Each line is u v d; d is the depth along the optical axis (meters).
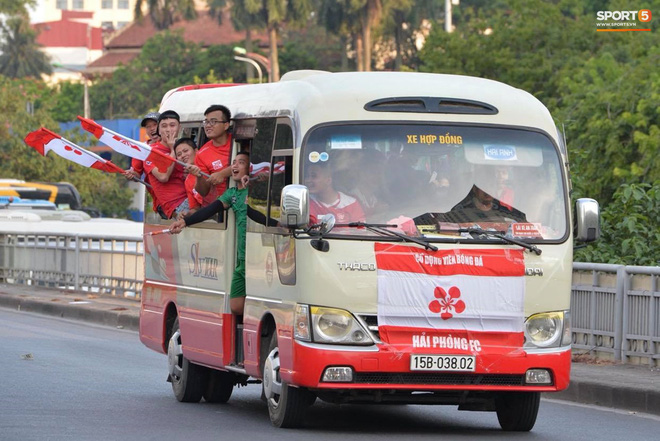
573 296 33.25
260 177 23.41
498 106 22.34
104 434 21.47
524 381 21.61
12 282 60.22
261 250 23.11
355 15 159.25
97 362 34.16
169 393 28.56
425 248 21.27
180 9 198.75
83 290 54.53
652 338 30.34
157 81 199.12
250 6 158.88
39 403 25.59
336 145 21.59
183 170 26.98
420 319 21.19
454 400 22.06
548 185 22.22
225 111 24.89
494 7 179.88
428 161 21.75
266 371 22.67
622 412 26.92
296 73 24.30
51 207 87.44
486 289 21.45
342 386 20.92
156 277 29.53
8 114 132.75
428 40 96.12
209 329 25.59
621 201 38.22
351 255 21.05
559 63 92.62
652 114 55.66
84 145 140.75
